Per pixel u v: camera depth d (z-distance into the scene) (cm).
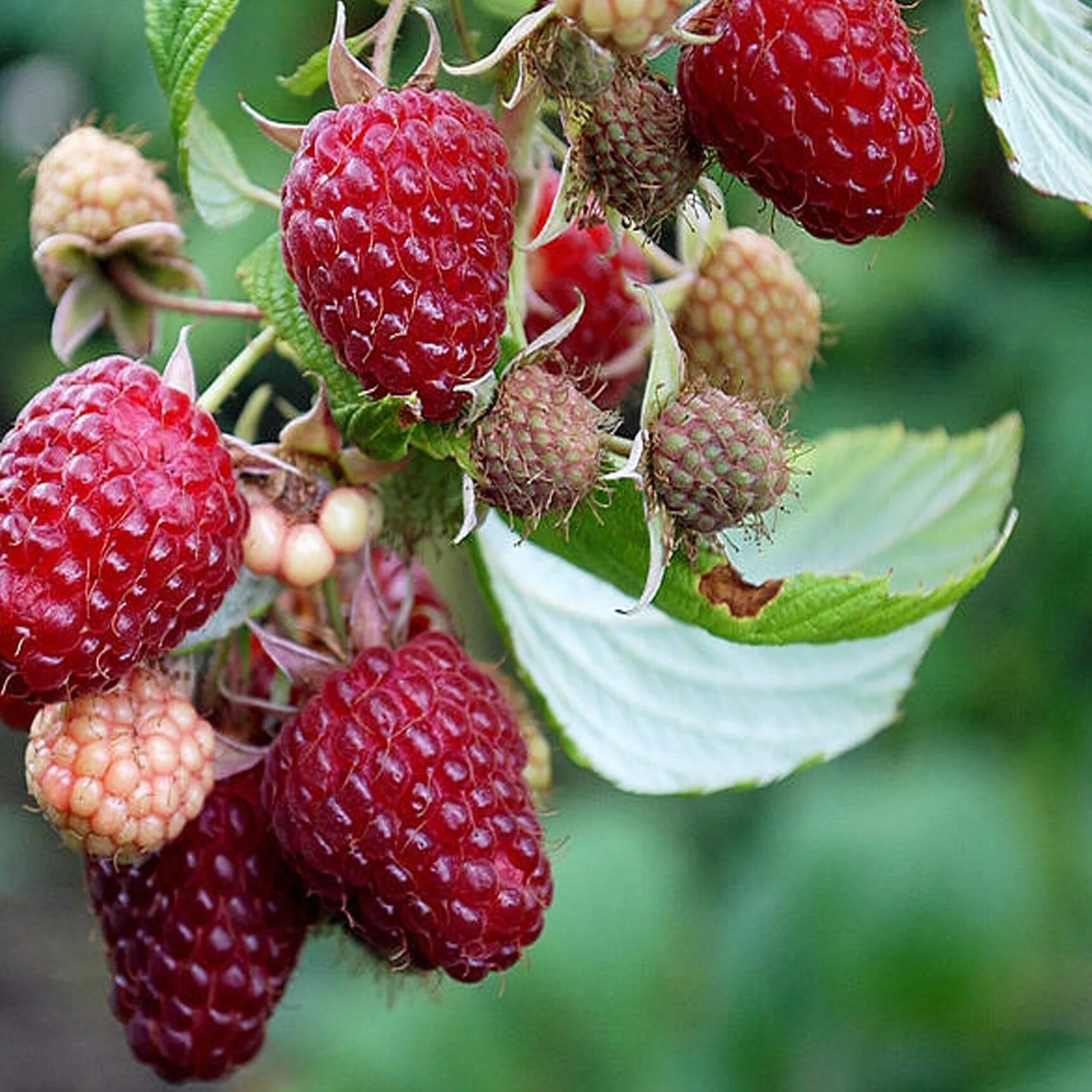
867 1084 45
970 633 55
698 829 60
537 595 30
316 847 26
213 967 28
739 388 29
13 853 80
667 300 29
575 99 25
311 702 27
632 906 48
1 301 68
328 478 27
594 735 31
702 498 26
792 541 32
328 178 25
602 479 26
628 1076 47
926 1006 45
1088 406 53
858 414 54
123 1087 73
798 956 46
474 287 25
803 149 25
